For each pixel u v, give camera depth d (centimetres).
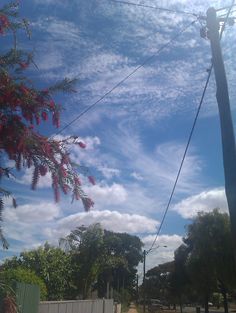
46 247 3506
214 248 3891
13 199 548
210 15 1156
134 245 9881
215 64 1113
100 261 4362
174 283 6669
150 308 7825
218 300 8794
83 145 538
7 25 529
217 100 1085
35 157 513
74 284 4106
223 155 1034
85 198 522
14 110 506
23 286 1591
